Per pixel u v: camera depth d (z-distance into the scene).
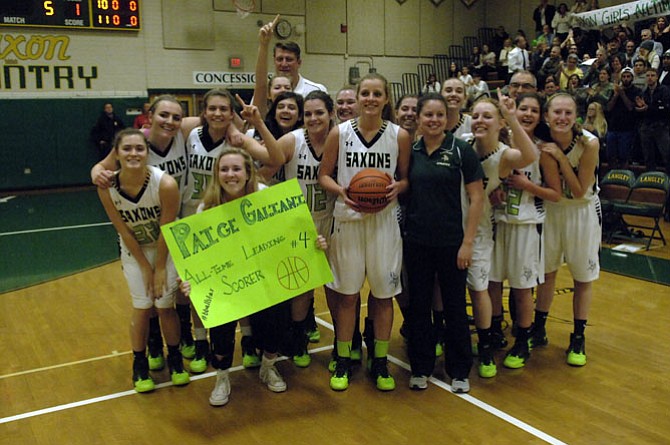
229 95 3.43
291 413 3.20
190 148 3.57
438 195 3.22
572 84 9.44
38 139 12.01
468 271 3.50
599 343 4.10
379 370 3.49
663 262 6.17
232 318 3.14
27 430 3.06
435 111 3.15
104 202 3.24
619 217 7.21
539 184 3.69
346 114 3.89
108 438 2.97
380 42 15.36
